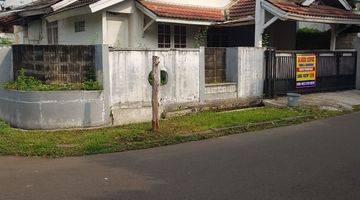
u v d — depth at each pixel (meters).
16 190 6.03
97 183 6.28
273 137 9.29
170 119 11.34
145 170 6.93
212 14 16.06
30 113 10.26
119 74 10.76
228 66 13.34
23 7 19.20
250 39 16.56
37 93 10.16
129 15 14.59
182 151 8.23
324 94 14.93
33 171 7.07
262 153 7.85
